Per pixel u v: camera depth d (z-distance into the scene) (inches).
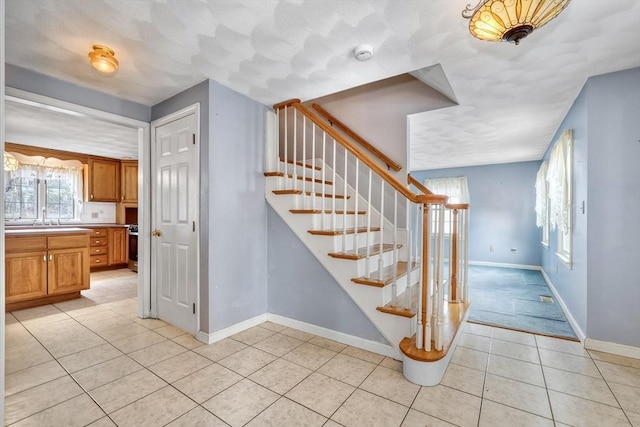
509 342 99.0
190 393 69.4
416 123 135.9
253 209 111.3
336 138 97.0
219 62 85.7
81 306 134.6
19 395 68.2
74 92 98.3
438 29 69.7
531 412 63.3
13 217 188.5
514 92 103.0
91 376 76.4
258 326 111.1
